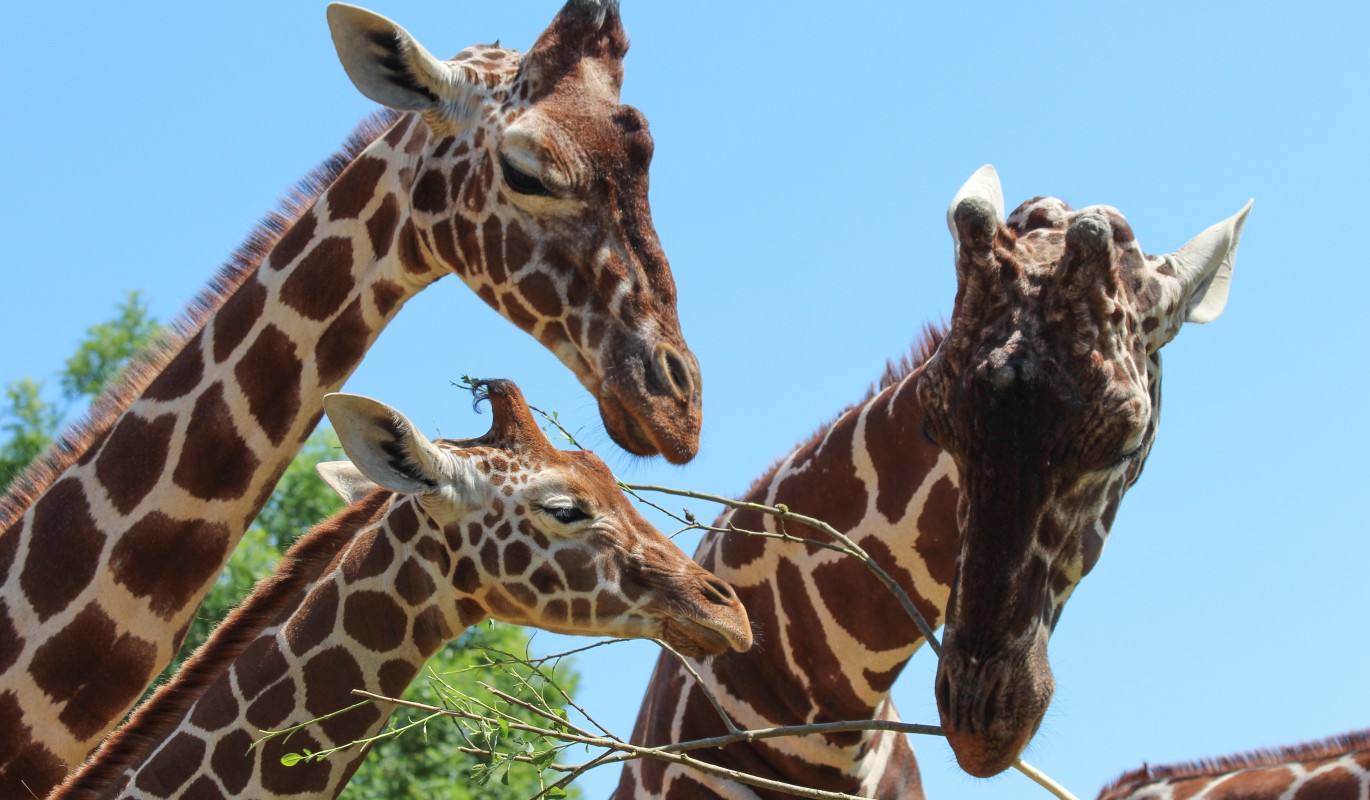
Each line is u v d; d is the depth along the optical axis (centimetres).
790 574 722
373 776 1334
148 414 707
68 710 688
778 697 722
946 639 541
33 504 705
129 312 1875
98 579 691
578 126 669
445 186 687
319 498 1584
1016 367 524
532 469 732
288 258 714
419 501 732
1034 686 535
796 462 732
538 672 651
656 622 721
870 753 727
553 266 669
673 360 662
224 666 729
